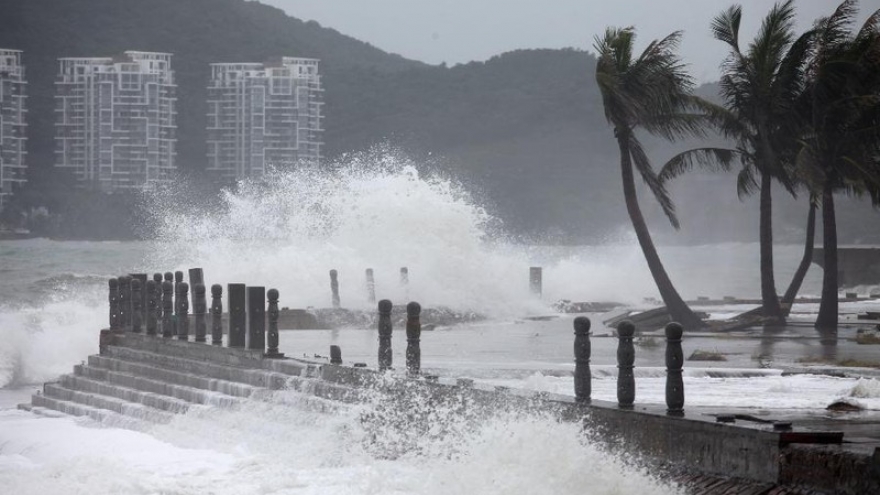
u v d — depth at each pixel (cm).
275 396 5500
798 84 10206
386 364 5156
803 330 9694
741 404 4469
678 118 10350
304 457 4731
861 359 6781
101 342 8238
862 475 2895
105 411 6706
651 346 7938
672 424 3525
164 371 6906
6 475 4759
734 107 10519
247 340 6200
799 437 3148
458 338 9025
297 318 10856
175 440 5547
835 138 9875
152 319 7825
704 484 3325
